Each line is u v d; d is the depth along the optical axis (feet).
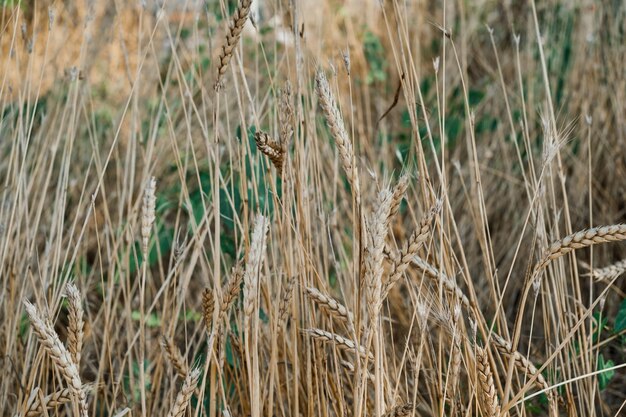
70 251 6.70
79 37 8.33
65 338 6.64
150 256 6.25
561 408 5.74
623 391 6.42
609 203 8.09
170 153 7.67
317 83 4.29
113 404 5.18
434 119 9.05
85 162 7.77
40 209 5.55
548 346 5.27
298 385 5.13
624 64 8.71
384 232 4.15
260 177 5.48
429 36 10.39
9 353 5.41
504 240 7.93
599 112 8.59
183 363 4.90
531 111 8.71
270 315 5.01
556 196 7.77
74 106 5.69
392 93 9.56
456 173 8.38
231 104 7.79
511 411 5.49
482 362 4.46
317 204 5.37
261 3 8.38
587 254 7.45
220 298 4.75
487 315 6.81
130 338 5.39
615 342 6.72
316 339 4.82
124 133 7.89
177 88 8.11
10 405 5.50
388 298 6.03
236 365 5.10
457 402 4.83
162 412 5.34
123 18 8.55
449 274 4.83
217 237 4.80
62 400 4.57
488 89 9.17
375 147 8.17
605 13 9.22
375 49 9.69
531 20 9.66
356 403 4.43
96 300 6.82
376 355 4.31
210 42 5.20
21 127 5.73
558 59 9.26
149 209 4.53
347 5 9.96
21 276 5.88
